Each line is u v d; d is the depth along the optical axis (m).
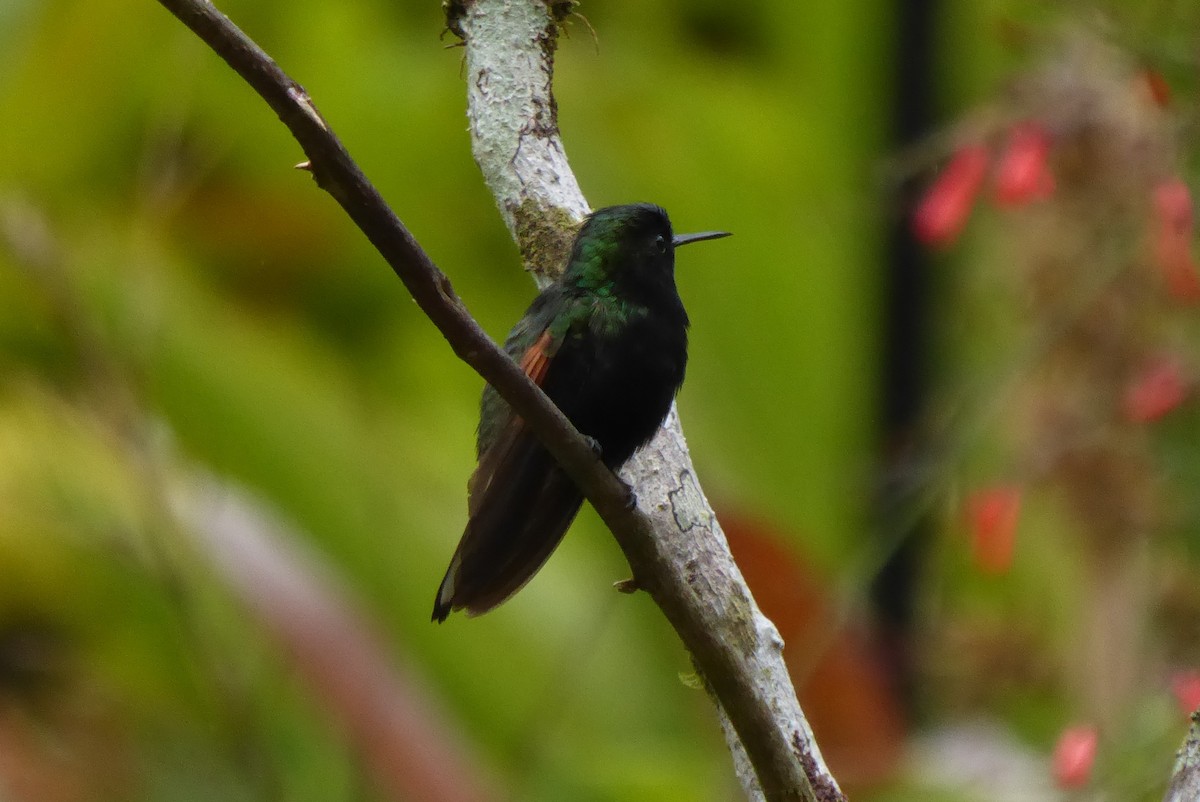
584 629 10.55
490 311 14.62
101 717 11.45
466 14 6.83
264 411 11.02
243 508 9.52
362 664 8.98
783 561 9.22
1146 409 8.72
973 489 9.56
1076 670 10.17
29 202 10.56
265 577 9.12
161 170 11.44
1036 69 8.54
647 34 17.12
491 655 10.36
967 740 10.80
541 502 6.01
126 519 9.94
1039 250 9.33
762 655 5.77
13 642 11.81
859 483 11.88
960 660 11.79
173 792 10.47
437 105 15.23
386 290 14.88
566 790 9.38
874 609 11.47
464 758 8.88
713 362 12.60
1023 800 9.29
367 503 10.86
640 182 13.59
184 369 10.96
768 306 12.78
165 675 11.16
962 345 12.78
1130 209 8.39
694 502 6.12
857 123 14.92
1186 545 9.30
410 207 15.04
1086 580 9.98
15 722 11.47
